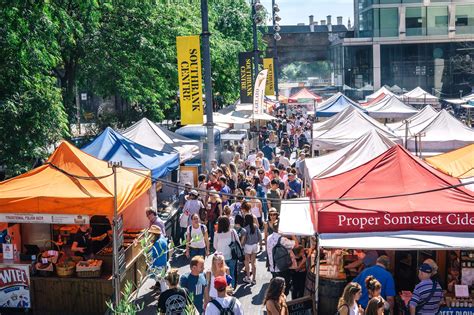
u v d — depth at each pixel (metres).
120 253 10.30
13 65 16.23
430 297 8.63
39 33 16.42
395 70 76.00
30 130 16.52
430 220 8.95
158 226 12.23
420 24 74.88
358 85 76.94
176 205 18.11
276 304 7.71
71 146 12.09
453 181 9.80
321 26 95.44
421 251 10.33
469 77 74.62
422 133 18.05
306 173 14.47
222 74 40.59
